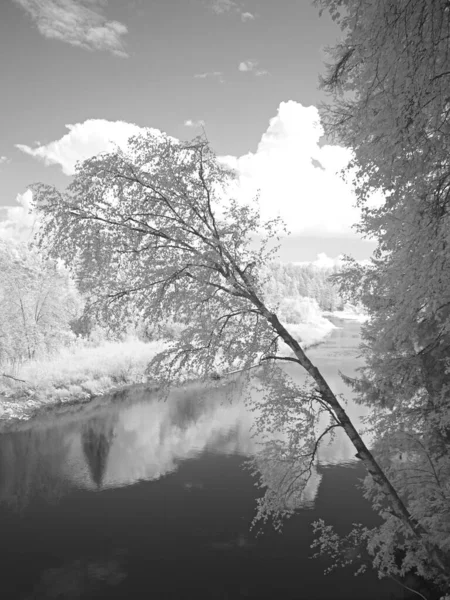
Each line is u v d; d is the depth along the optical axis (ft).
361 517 31.76
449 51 10.86
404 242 15.03
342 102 19.70
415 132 11.46
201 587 24.67
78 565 26.99
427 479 20.33
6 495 36.68
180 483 38.83
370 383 23.97
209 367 19.08
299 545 28.63
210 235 18.79
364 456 18.02
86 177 18.30
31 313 82.12
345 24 12.01
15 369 74.43
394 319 18.16
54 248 18.26
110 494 36.70
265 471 19.13
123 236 18.61
